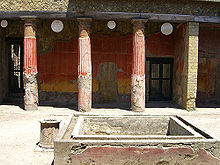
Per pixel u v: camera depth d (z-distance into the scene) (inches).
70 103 458.9
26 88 386.6
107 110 394.9
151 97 483.8
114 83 466.6
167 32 397.1
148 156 161.0
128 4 370.3
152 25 471.2
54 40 456.8
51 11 368.2
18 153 218.7
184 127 191.9
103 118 223.0
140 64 378.0
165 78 484.1
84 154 159.8
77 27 456.8
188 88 400.5
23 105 433.1
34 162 199.8
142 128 225.0
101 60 462.0
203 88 484.7
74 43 457.7
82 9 365.1
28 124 315.9
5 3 374.6
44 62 457.4
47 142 229.5
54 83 459.2
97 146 159.8
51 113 373.1
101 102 465.1
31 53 382.6
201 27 476.7
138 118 225.1
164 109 409.7
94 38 459.2
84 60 374.3
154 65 487.5
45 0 368.5
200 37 478.6
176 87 461.4
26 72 383.9
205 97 486.0
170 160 162.1
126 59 466.6
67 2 365.4
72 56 458.3
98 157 160.1
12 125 311.0
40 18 377.7
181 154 162.4
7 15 375.9
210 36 480.7
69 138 171.6
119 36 463.2
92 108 412.2
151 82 498.0
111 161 160.6
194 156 163.2
